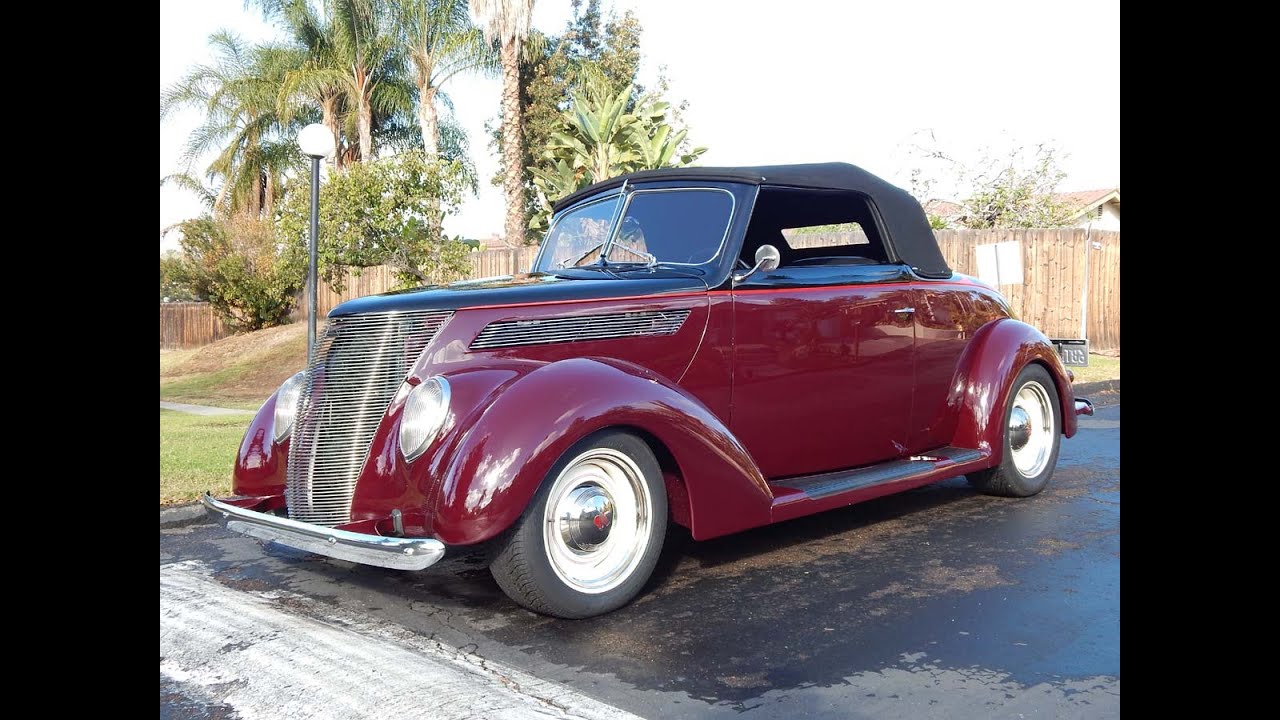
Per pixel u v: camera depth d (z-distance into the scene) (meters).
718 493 3.71
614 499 3.60
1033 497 5.48
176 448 7.51
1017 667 2.99
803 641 3.25
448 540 3.18
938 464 4.84
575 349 3.80
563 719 2.62
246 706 2.72
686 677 2.95
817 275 4.57
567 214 5.09
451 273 15.38
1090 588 3.77
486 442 3.22
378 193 14.77
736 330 4.20
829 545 4.52
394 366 3.59
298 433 3.71
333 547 3.29
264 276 21.50
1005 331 5.33
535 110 26.58
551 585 3.37
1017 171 18.47
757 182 4.37
